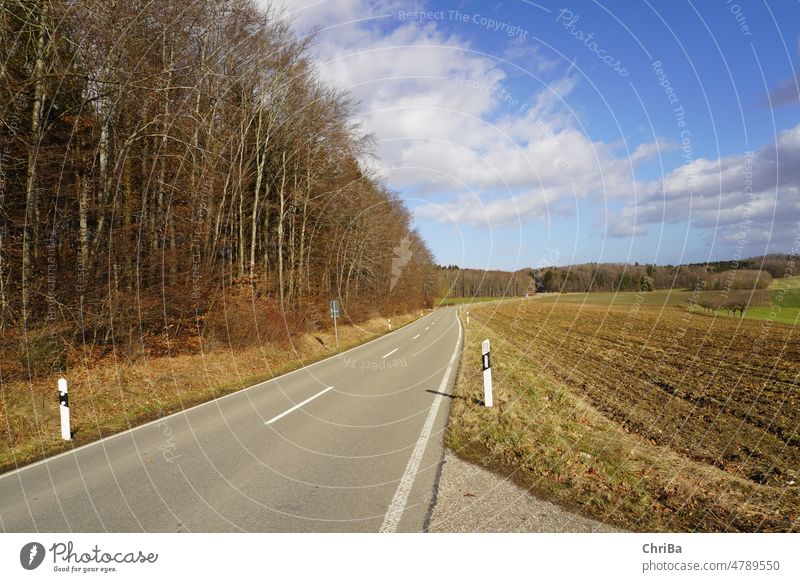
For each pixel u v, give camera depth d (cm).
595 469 491
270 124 1739
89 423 792
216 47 1444
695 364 1333
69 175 1119
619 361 1388
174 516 396
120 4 1106
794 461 571
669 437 668
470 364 1291
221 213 1538
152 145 1367
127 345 1162
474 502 409
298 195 1998
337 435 629
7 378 829
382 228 2800
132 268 1261
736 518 398
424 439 598
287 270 2142
